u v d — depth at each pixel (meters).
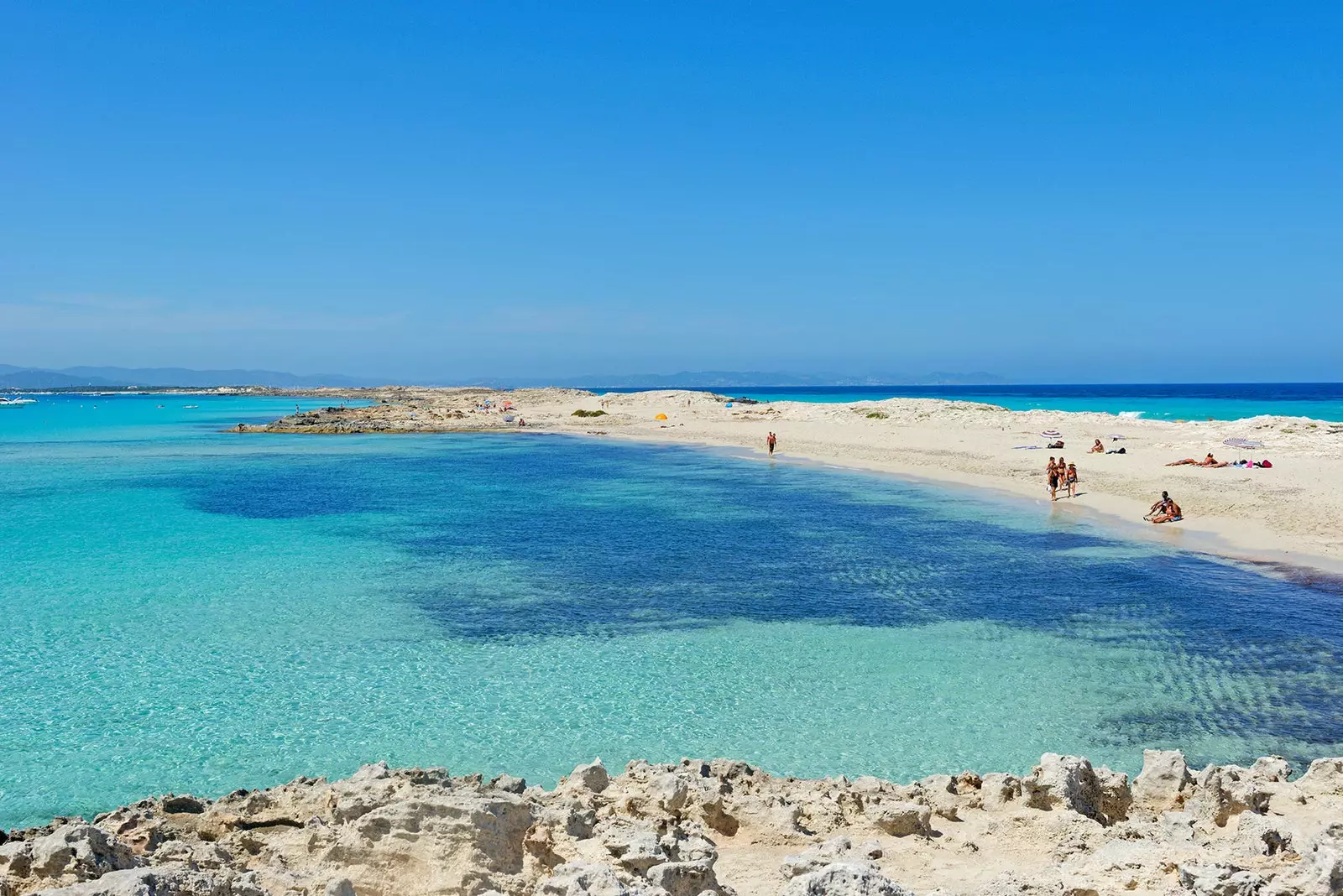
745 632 20.92
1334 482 39.81
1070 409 134.38
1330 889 7.44
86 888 6.68
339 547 31.02
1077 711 16.14
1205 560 28.00
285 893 7.92
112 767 14.08
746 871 9.29
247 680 17.78
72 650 19.56
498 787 11.13
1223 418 94.38
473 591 24.66
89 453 69.31
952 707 16.38
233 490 46.50
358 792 9.81
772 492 44.22
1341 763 11.39
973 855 9.78
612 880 7.26
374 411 117.81
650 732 15.37
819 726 15.59
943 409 86.06
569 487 46.88
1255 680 17.61
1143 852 8.79
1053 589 24.64
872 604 23.28
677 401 122.12
